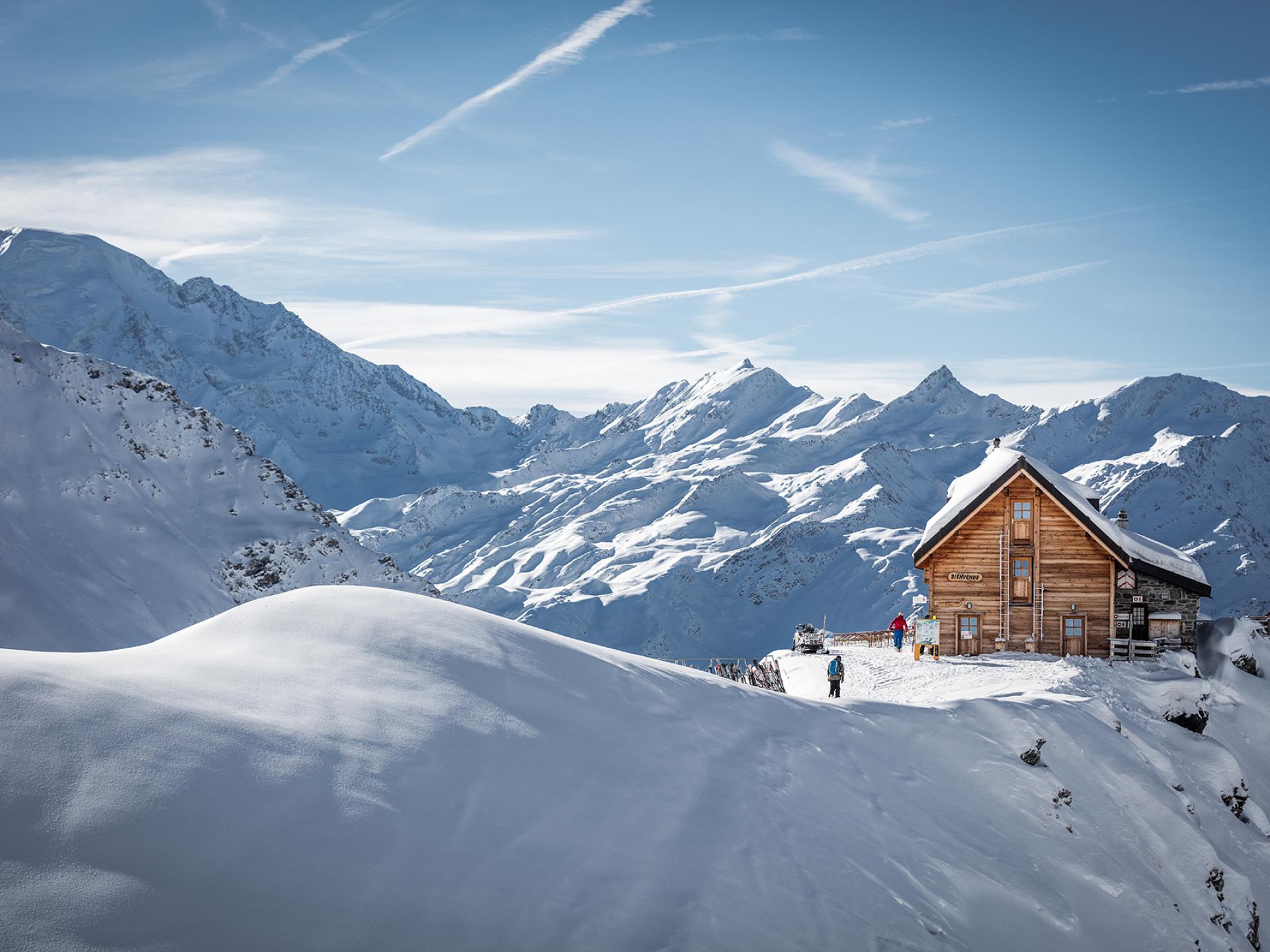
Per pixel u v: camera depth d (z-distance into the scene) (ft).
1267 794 126.41
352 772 47.78
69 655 50.49
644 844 53.62
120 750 42.14
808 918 54.03
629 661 77.71
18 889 34.27
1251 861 103.86
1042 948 65.21
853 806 70.44
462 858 45.83
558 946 43.37
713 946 47.70
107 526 341.82
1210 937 82.12
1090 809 89.15
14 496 323.16
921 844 69.82
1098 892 76.33
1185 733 119.85
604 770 58.75
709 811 60.03
